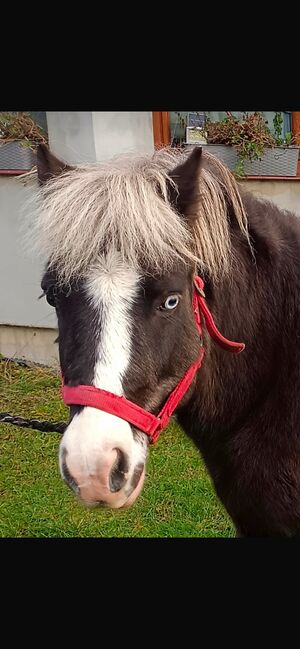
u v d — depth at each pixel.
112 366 0.75
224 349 0.94
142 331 0.77
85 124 2.14
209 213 0.90
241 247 1.00
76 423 0.74
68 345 0.78
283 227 1.06
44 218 0.84
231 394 1.03
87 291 0.78
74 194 0.82
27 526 1.59
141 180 0.82
